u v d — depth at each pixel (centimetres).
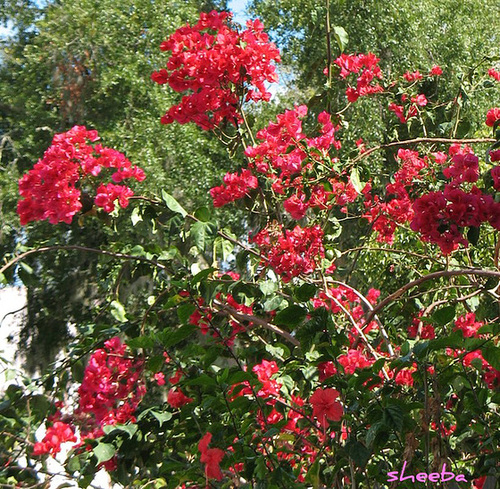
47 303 1177
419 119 463
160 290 353
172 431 286
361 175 379
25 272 329
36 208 332
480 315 377
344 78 423
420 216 251
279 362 316
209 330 307
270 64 361
